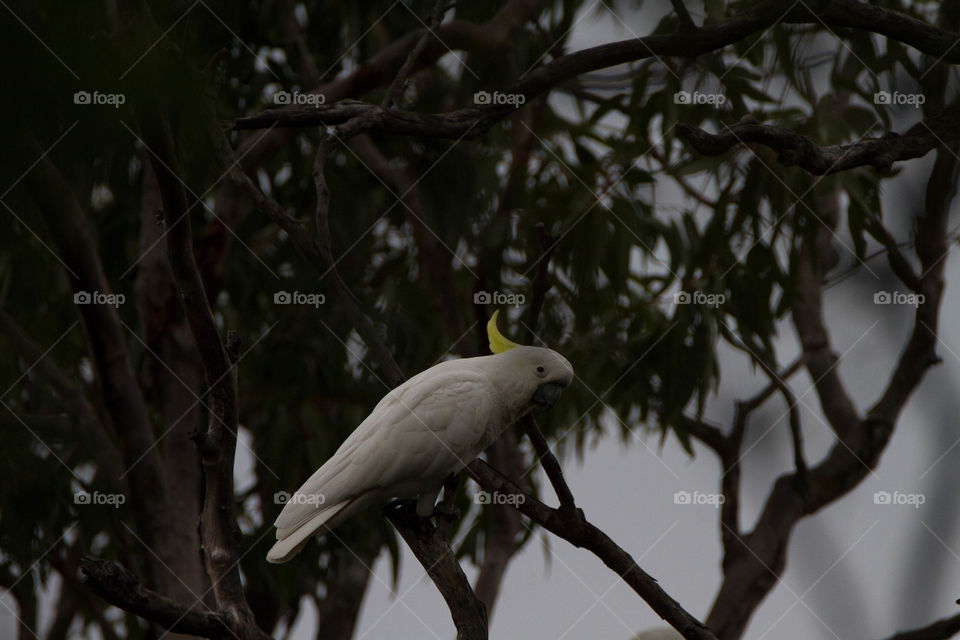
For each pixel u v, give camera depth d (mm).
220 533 5434
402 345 12875
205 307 5211
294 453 12320
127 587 4457
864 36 10492
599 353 11672
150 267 11258
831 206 12727
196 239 11242
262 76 11891
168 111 2264
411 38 11000
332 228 11883
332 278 7215
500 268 11727
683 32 7434
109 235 12570
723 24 7512
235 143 12312
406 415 7039
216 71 5805
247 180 7117
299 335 12750
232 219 11344
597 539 6133
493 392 7336
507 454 12359
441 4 7398
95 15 1996
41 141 1995
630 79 12086
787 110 11211
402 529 6066
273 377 12719
